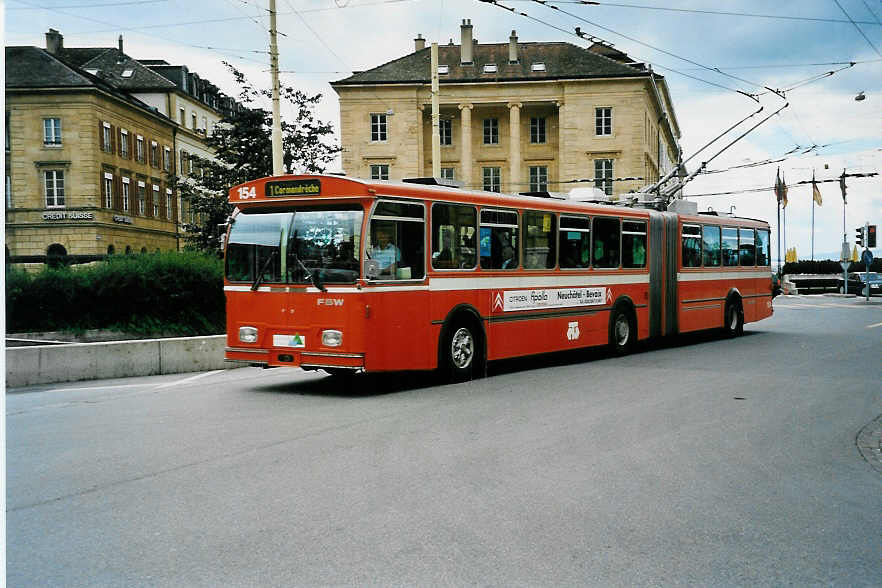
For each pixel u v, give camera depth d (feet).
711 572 14.97
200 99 226.58
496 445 25.73
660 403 34.53
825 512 19.03
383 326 36.76
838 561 15.67
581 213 50.72
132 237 179.93
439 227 39.88
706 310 65.10
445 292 40.11
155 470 22.24
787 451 25.71
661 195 64.90
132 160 181.57
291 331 37.45
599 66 184.34
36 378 42.45
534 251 46.55
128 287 57.36
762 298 74.49
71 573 14.60
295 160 89.86
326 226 36.96
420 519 17.89
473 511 18.53
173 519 17.78
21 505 18.88
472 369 42.19
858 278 183.11
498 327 43.70
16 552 15.70
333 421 29.91
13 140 159.63
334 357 36.24
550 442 26.30
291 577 14.43
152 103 205.36
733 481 21.77
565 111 183.83
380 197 36.55
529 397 36.01
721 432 28.53
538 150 190.29
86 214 160.35
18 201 159.63
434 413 31.73
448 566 15.02
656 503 19.45
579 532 17.13
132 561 15.20
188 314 59.77
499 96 185.98
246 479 21.30
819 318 96.63
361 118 186.19
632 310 55.72
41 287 55.83
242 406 33.63
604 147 182.39
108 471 22.12
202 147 228.02
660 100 203.10
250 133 89.92
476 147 191.42
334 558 15.39
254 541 16.35
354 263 36.01
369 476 21.65
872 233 141.79
